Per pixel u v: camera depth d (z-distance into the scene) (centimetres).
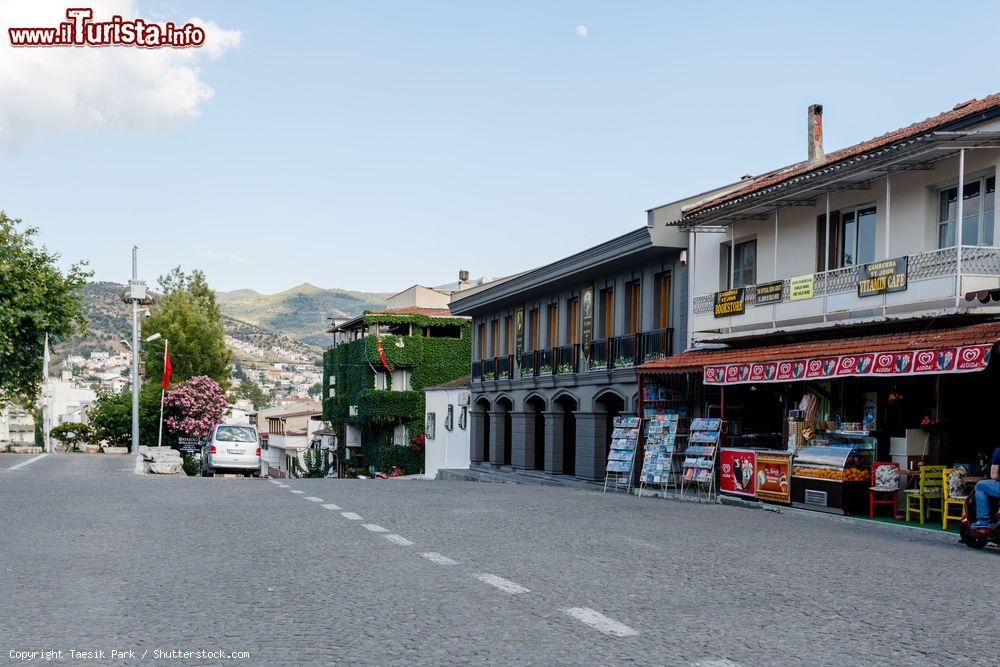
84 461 3322
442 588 757
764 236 2325
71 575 803
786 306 2067
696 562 941
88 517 1246
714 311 2350
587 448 3155
